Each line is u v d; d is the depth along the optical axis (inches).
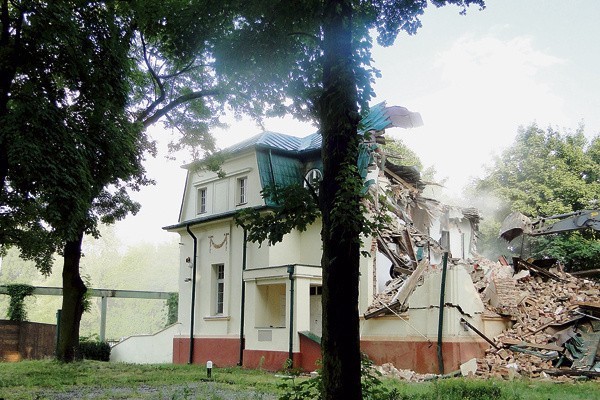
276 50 371.6
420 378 649.6
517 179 1492.4
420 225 981.8
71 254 828.0
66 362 815.7
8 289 1157.1
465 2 349.1
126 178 669.9
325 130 269.1
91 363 840.3
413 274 777.6
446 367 675.4
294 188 275.7
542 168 1461.6
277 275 844.0
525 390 492.7
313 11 315.6
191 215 1074.1
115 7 627.2
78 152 564.1
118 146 638.5
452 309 689.6
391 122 912.9
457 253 1042.1
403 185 994.1
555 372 622.2
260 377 670.5
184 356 1010.1
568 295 776.3
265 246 898.1
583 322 708.7
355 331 260.4
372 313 759.7
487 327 724.0
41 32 543.8
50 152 541.6
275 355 826.2
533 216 1359.5
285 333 818.8
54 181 540.1
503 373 633.6
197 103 880.9
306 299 831.7
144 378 628.7
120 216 878.4
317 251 913.5
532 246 1357.0
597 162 1485.0
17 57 552.7
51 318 2723.9
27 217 701.9
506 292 776.3
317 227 922.1
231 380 618.8
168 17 398.3
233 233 973.8
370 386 275.0
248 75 412.8
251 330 879.1
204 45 391.2
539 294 800.9
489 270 848.9
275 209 283.4
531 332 717.3
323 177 271.1
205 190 1065.5
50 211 544.7
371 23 348.8
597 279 943.0
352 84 263.9
